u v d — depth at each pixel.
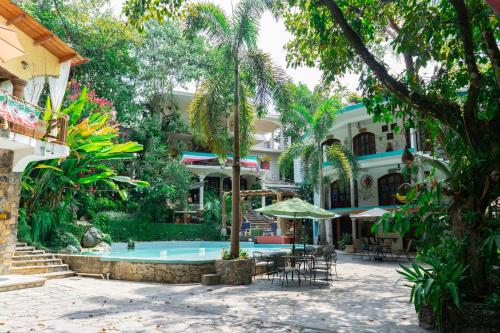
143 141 27.84
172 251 20.95
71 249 15.66
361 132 27.61
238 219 11.90
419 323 6.32
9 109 10.55
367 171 26.81
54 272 12.40
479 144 6.25
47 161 15.25
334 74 9.62
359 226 26.81
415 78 7.77
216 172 30.50
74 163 16.30
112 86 24.77
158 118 30.97
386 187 25.78
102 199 23.70
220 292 9.51
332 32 8.83
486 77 6.77
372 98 8.49
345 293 9.41
